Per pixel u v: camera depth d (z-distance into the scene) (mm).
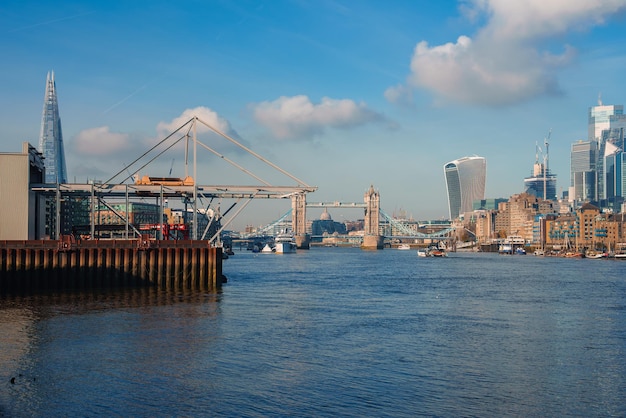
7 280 95500
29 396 43656
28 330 64625
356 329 70750
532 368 53562
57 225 111875
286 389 46438
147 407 42031
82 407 41750
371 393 45906
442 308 90688
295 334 66562
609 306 94500
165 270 105312
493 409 42969
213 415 40938
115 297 90625
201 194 122250
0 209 108000
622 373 52188
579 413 42469
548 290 122062
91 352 55719
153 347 58219
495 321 78188
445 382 48969
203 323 71250
